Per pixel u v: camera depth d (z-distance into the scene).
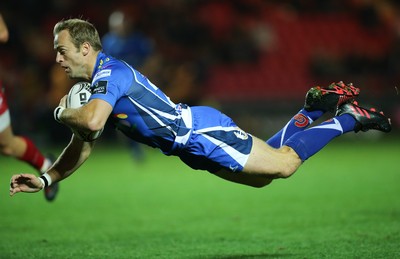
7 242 20.16
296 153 16.95
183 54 66.38
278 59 72.25
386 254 17.19
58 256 18.11
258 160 16.50
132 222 23.70
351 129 17.70
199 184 34.34
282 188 31.91
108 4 66.62
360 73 69.19
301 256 17.39
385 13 76.75
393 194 28.75
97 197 30.00
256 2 74.81
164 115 16.17
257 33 71.25
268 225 22.34
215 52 69.12
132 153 43.31
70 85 52.59
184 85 54.16
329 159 45.66
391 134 64.50
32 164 23.30
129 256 18.00
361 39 75.81
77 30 16.02
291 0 76.62
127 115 16.02
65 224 23.41
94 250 18.88
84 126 15.01
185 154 16.72
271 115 67.38
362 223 21.92
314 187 31.92
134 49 41.88
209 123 16.53
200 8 72.75
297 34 74.06
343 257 17.05
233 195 30.06
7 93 56.81
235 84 69.56
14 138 22.58
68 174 17.36
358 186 31.78
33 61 61.47
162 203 28.08
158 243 19.80
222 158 16.44
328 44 74.88
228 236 20.67
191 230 21.89
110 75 15.64
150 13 67.06
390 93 67.44
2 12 62.84
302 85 71.50
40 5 65.25
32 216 25.17
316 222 22.52
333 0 76.94
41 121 54.59
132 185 34.09
